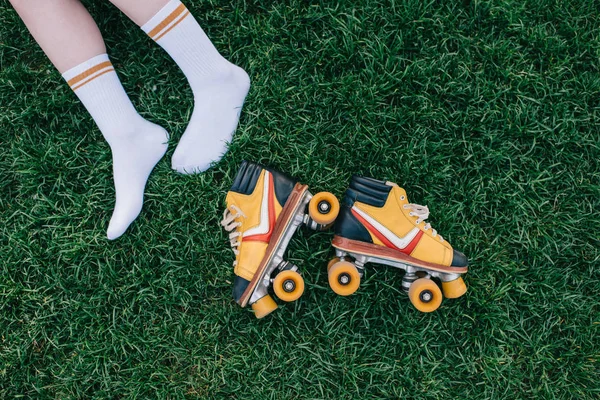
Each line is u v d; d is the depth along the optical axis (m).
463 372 1.61
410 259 1.54
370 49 1.59
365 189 1.51
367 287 1.60
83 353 1.60
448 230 1.59
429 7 1.59
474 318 1.60
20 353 1.60
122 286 1.61
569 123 1.59
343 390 1.60
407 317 1.59
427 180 1.59
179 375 1.61
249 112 1.59
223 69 1.52
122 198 1.55
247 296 1.52
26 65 1.62
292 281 1.49
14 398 1.60
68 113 1.61
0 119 1.60
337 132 1.59
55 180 1.61
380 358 1.61
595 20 1.59
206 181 1.59
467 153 1.59
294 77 1.60
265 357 1.60
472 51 1.60
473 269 1.60
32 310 1.62
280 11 1.59
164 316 1.61
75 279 1.61
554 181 1.60
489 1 1.58
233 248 1.57
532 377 1.60
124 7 1.42
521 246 1.61
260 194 1.53
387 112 1.59
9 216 1.61
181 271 1.61
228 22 1.60
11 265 1.61
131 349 1.61
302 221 1.55
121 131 1.51
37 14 1.42
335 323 1.60
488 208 1.61
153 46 1.60
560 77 1.59
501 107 1.60
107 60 1.49
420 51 1.59
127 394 1.61
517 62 1.59
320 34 1.60
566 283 1.61
